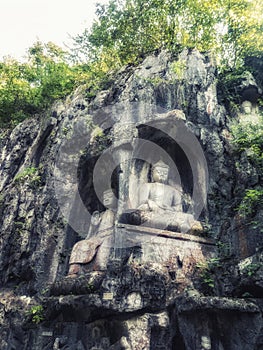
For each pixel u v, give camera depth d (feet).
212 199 35.42
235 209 33.27
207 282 30.04
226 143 38.14
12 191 47.24
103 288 29.17
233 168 36.50
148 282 28.86
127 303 28.25
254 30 55.98
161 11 58.13
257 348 25.81
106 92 45.19
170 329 28.17
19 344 34.17
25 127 58.18
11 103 65.87
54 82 62.59
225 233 33.17
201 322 27.27
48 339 32.35
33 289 37.14
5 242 42.70
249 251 30.04
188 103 39.73
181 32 57.52
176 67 41.93
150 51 52.06
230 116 42.80
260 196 31.73
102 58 58.44
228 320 27.07
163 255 30.76
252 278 27.94
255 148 35.91
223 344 26.76
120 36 59.52
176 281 29.71
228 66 52.90
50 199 41.39
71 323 31.42
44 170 45.21
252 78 45.42
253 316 26.43
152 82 41.37
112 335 28.73
